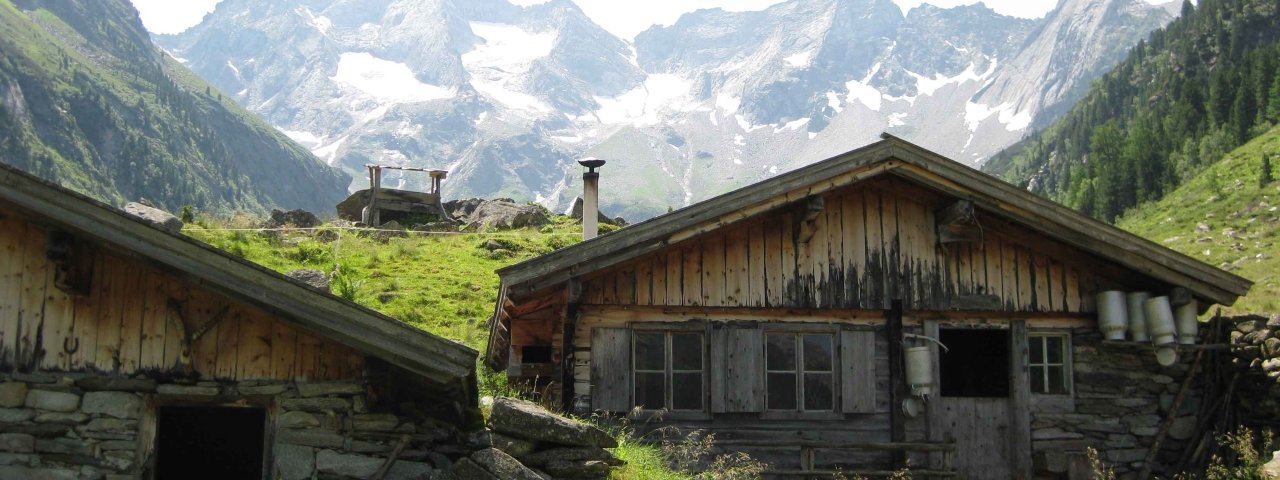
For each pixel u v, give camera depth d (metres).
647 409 16.00
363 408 11.19
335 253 29.12
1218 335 17.05
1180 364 16.92
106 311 11.05
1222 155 99.31
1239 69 115.81
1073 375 16.77
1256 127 100.19
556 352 16.08
